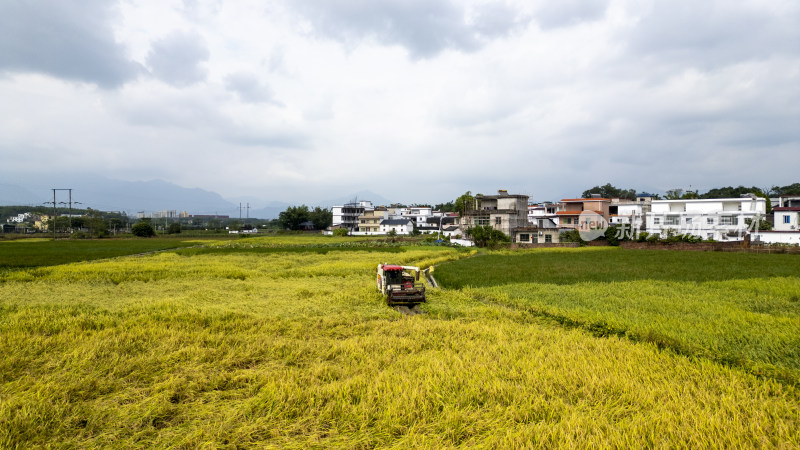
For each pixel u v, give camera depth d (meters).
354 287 21.86
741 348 10.60
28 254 43.09
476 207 80.31
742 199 60.06
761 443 6.06
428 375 8.56
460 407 7.43
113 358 9.50
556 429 6.36
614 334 12.45
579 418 6.70
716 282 22.41
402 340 11.52
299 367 9.56
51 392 7.66
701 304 16.53
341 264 32.56
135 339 11.12
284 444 6.20
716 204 61.59
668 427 6.41
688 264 32.53
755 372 8.95
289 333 12.39
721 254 42.56
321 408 7.27
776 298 17.94
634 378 8.45
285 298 18.55
